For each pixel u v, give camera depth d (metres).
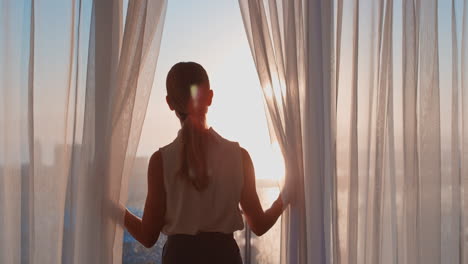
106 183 1.58
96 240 1.57
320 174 1.71
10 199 1.64
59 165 1.64
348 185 1.79
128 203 1.83
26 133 1.63
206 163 1.48
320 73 1.74
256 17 1.69
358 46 1.82
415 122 1.89
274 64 1.71
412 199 1.88
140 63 1.61
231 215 1.48
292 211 1.71
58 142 1.64
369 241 1.82
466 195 2.01
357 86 1.80
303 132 1.75
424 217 1.90
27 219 1.62
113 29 1.63
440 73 1.99
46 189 1.63
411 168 1.88
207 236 1.45
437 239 1.90
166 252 1.46
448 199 1.98
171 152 1.50
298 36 1.76
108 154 1.58
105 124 1.60
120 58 1.59
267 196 1.91
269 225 1.61
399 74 1.92
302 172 1.71
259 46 1.69
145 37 1.64
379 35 1.83
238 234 1.95
